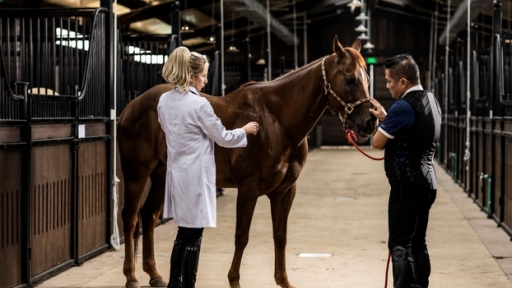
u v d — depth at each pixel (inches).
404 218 149.6
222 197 428.1
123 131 193.0
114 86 251.1
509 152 286.7
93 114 237.5
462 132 482.6
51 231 202.8
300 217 338.6
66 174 212.8
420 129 147.4
